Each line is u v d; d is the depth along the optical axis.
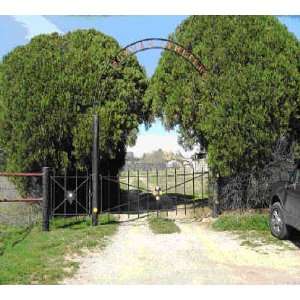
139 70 16.73
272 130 13.62
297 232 11.20
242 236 11.77
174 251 10.25
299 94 13.95
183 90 14.37
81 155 14.78
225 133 13.44
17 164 14.56
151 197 21.50
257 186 14.22
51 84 14.20
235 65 13.76
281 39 14.05
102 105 15.22
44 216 12.69
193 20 14.91
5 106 14.55
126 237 11.88
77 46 15.62
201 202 18.84
